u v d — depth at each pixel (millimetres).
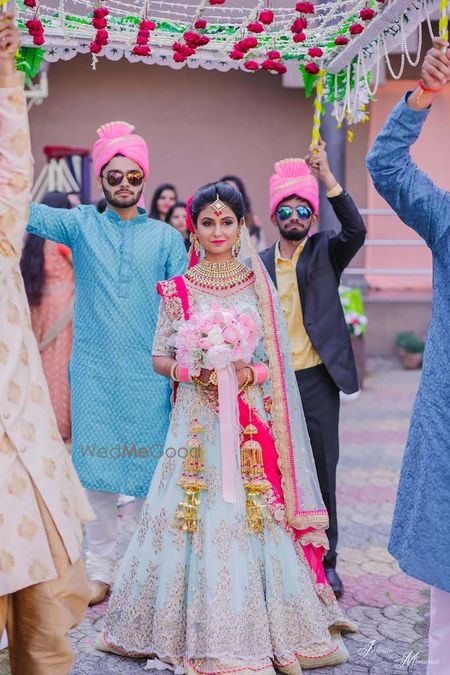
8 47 2344
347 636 3326
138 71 10219
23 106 2432
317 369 3764
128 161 3539
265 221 10469
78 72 10156
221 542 2969
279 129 10367
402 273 10391
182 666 2979
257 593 2967
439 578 2488
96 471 3561
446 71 2430
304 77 3600
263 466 3096
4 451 2367
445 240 2562
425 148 10133
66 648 2475
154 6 3432
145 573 3080
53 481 2443
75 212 3643
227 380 3035
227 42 3279
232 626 2893
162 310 3244
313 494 3139
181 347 3043
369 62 3232
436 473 2508
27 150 2445
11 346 2439
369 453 6168
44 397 2508
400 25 2854
